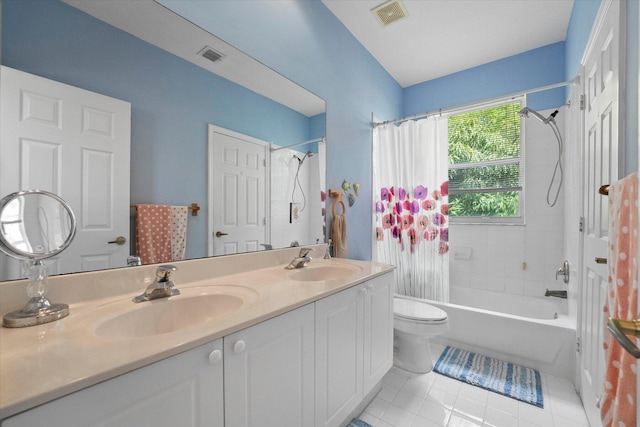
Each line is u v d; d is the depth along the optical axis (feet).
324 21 6.71
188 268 4.14
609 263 2.78
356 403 4.51
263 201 5.35
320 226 6.60
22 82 2.81
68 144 3.08
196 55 4.30
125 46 3.56
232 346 2.61
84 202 3.19
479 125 9.59
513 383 5.89
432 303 7.67
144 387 2.02
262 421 2.93
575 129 6.09
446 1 6.52
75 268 3.13
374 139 8.85
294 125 5.95
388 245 8.71
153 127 3.83
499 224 9.02
